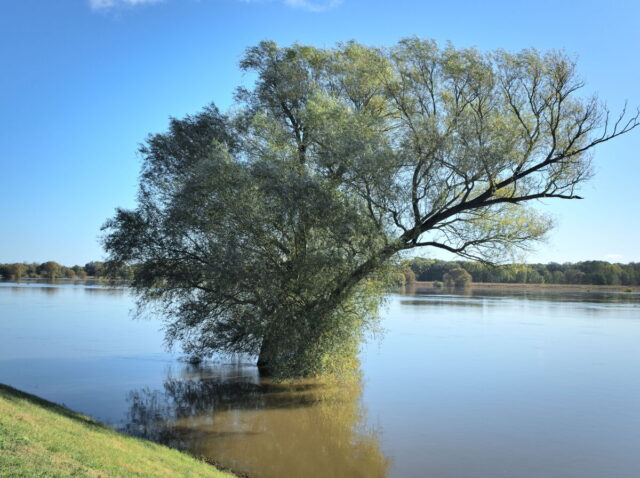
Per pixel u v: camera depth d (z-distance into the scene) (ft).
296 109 90.79
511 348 123.95
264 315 77.46
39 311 192.13
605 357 112.68
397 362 104.94
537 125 79.97
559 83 78.95
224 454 53.42
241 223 77.56
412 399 76.43
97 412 65.62
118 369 92.48
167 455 46.19
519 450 55.57
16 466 28.27
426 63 85.51
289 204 73.41
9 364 94.38
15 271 535.60
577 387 84.28
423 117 84.33
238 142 91.71
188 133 94.22
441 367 100.07
